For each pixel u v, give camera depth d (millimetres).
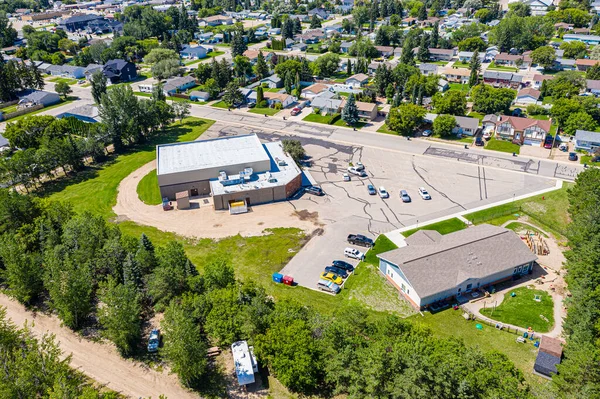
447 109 115688
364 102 126625
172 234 74938
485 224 71375
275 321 47875
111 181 93562
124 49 195125
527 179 88500
